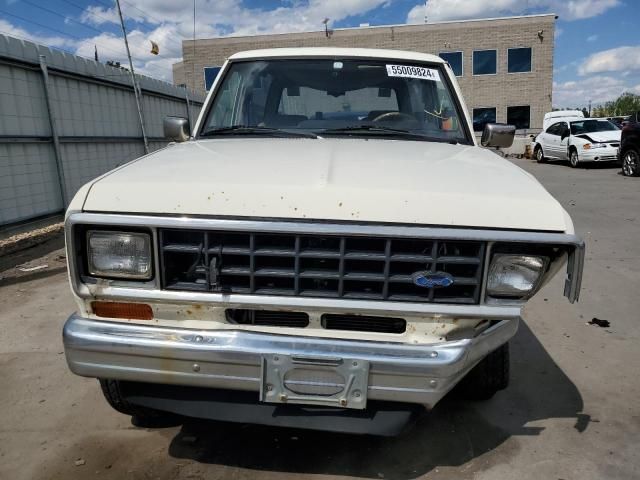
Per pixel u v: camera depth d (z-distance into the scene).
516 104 29.73
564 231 1.88
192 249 1.92
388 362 1.87
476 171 2.24
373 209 1.87
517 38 28.91
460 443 2.61
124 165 2.34
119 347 1.96
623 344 3.79
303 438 2.62
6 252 6.47
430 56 3.59
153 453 2.50
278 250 1.90
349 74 3.39
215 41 29.73
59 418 2.79
